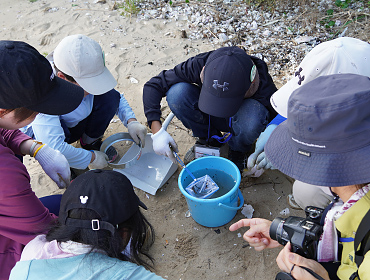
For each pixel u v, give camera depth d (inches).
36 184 108.3
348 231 49.4
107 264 49.8
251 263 84.6
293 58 139.6
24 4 194.5
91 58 87.4
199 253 87.9
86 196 50.6
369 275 42.4
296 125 45.6
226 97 87.4
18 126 63.1
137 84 138.9
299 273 48.9
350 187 47.4
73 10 183.8
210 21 163.6
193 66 98.2
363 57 68.4
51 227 54.4
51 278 48.6
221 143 115.6
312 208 59.1
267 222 63.2
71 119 99.4
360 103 40.9
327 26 152.9
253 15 164.2
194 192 91.4
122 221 51.1
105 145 103.7
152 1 181.5
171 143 96.5
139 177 105.3
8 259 66.1
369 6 157.0
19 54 57.0
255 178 103.5
